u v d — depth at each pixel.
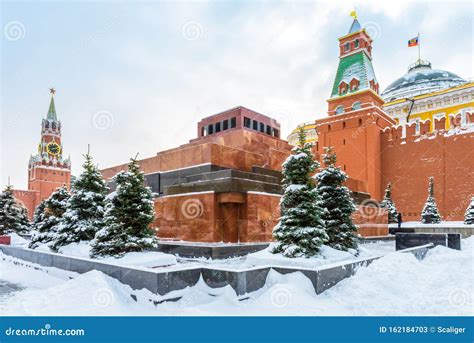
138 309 7.30
